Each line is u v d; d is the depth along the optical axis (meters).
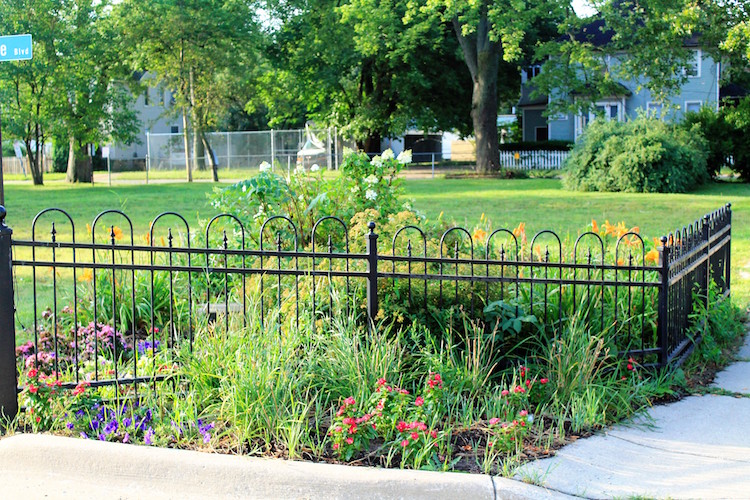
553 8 28.81
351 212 7.48
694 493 3.86
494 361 5.48
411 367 5.16
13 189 31.09
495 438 4.33
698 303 6.85
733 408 5.18
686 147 24.33
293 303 5.61
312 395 4.91
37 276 9.77
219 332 5.12
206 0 36.03
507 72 45.09
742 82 36.09
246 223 7.64
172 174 40.00
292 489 3.86
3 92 33.72
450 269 5.96
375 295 5.27
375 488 3.81
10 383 4.67
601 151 24.44
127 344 6.21
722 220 8.09
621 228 7.71
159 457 4.07
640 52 28.50
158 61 37.53
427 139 59.53
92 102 35.81
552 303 6.02
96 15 36.44
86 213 18.77
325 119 42.72
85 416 4.68
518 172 33.69
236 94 43.91
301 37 39.34
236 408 4.46
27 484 4.08
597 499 3.79
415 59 39.09
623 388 5.21
